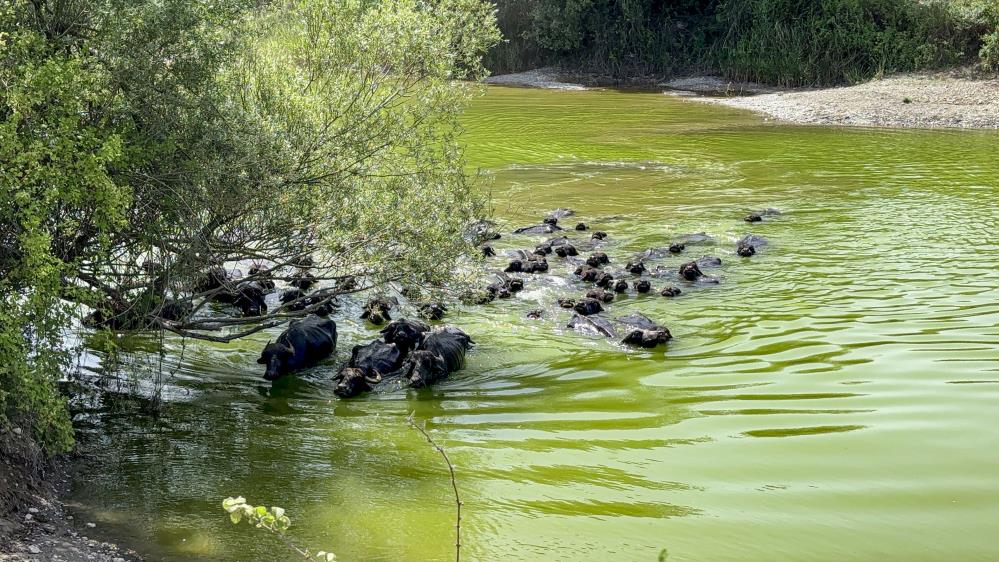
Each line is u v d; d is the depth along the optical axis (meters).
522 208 21.56
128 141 9.92
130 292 11.23
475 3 13.68
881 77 42.25
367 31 12.79
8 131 8.32
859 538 7.60
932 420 9.91
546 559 7.34
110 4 9.99
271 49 12.80
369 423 10.23
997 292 14.48
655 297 14.80
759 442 9.45
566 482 8.66
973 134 32.19
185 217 10.56
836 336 12.72
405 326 12.62
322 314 14.33
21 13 9.69
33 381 8.23
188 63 10.48
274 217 11.35
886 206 21.09
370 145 12.51
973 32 41.91
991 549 7.42
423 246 11.90
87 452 9.34
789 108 38.59
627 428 9.92
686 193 23.14
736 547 7.47
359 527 7.89
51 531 7.66
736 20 49.25
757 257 16.98
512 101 43.06
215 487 8.63
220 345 12.74
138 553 7.45
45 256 8.45
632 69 52.41
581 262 16.78
